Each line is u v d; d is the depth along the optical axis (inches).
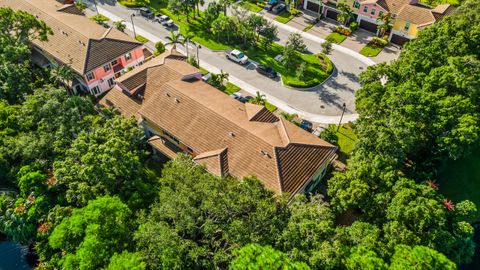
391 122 1982.0
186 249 1540.4
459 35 2315.5
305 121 2544.3
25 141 2011.6
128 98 2534.5
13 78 2401.6
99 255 1542.8
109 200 1659.7
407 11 3154.5
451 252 1651.1
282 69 3065.9
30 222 1932.8
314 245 1507.1
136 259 1475.1
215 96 2416.3
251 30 3184.1
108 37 2901.1
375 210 1739.7
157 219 1673.2
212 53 3238.2
